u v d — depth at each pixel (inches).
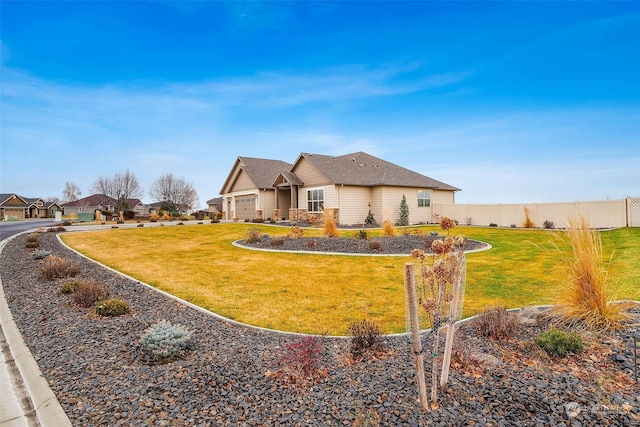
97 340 179.6
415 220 967.0
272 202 1096.8
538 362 140.3
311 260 429.4
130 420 109.1
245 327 208.1
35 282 315.3
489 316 178.5
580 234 195.9
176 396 123.0
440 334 181.6
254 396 121.8
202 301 264.4
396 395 118.0
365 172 957.2
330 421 105.4
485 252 470.3
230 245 577.3
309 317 230.4
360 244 498.6
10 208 2271.2
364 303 262.4
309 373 136.8
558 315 186.7
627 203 685.3
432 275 118.7
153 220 1360.7
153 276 350.9
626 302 194.5
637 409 105.0
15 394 134.7
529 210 842.2
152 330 169.6
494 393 116.4
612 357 140.5
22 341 179.5
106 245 588.4
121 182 2389.3
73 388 130.2
